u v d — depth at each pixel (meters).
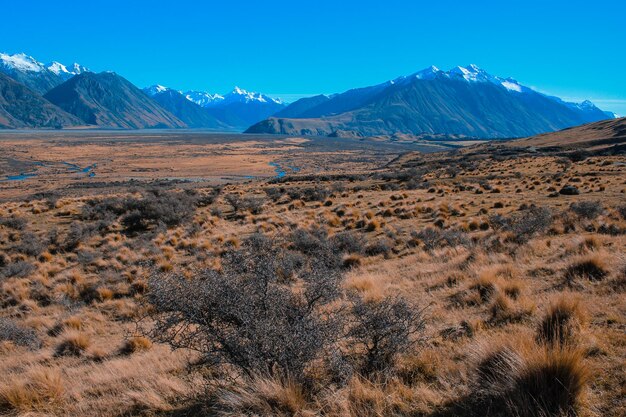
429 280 11.55
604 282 8.19
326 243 18.53
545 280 9.45
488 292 8.91
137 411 5.62
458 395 4.47
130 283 17.23
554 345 4.36
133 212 30.58
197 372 7.07
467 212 25.81
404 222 24.77
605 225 15.78
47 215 34.34
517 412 3.75
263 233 25.02
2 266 22.20
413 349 6.14
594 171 43.81
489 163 69.38
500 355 4.64
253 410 4.61
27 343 11.72
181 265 19.47
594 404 3.87
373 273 14.34
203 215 33.06
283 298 5.78
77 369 8.90
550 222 17.52
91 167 149.75
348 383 5.10
